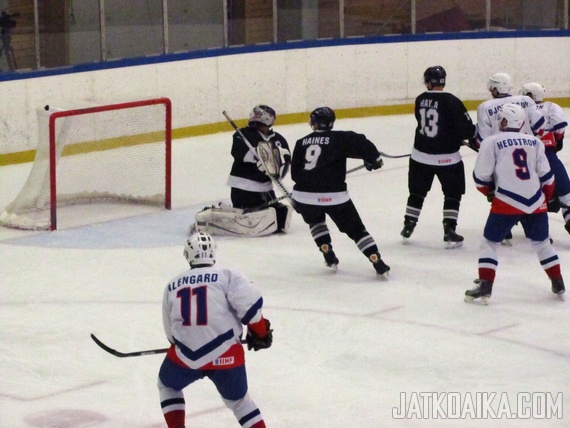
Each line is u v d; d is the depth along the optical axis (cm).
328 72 3459
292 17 3391
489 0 3572
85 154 2408
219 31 3259
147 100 2348
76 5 2948
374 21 3519
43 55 2900
